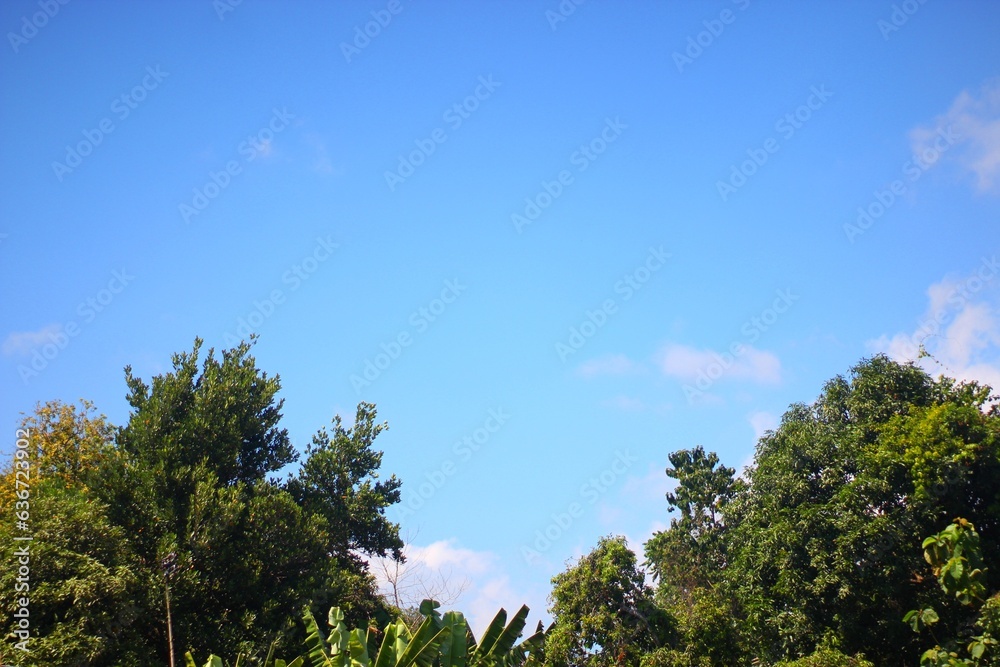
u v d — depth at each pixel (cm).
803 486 2567
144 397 2456
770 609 2483
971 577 1619
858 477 2433
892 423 2512
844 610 2328
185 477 2238
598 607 2673
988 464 2283
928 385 2716
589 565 2767
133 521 2152
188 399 2450
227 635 2077
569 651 2606
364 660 1296
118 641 1778
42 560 1723
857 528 2309
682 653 2527
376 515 2514
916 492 2298
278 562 2209
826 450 2630
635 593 2705
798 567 2411
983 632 1898
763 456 2931
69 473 2372
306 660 2134
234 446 2377
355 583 2264
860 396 2736
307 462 2556
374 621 2069
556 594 2761
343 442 2586
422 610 1488
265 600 2173
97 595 1720
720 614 2612
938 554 1694
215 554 2147
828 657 2159
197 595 2123
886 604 2322
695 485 3616
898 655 2306
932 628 2220
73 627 1669
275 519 2216
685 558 3406
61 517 1852
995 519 2291
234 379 2455
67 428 2581
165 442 2308
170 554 2088
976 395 2658
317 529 2300
